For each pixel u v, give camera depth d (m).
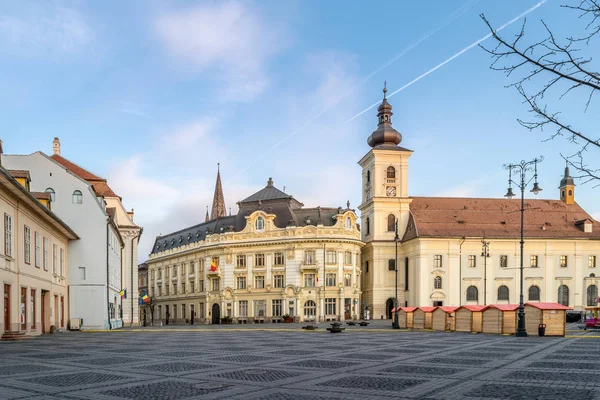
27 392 13.52
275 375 16.44
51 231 45.34
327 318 85.25
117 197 73.81
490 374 16.83
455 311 47.22
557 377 16.17
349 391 13.54
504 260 93.38
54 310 46.84
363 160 103.12
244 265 91.44
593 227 96.44
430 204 100.62
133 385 14.53
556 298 93.19
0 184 31.58
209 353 24.17
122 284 72.50
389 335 40.59
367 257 99.06
